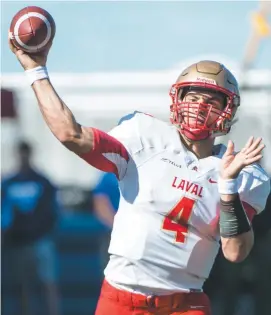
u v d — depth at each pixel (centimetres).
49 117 1172
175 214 1209
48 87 1190
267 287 2431
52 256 2658
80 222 2825
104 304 1248
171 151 1223
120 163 1209
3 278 2605
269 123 2583
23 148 2570
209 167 1225
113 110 2648
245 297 2458
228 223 1190
